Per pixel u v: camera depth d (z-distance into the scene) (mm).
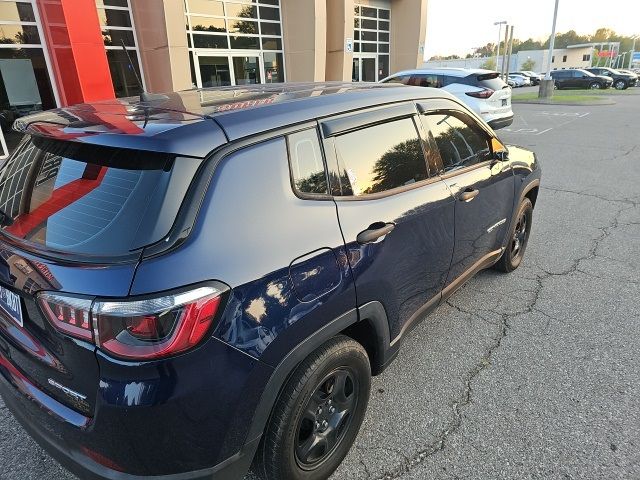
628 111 19203
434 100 2912
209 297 1527
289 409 1840
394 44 25047
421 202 2543
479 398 2732
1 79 11125
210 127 1712
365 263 2113
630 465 2246
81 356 1528
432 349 3215
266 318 1683
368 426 2535
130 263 1493
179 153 1596
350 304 2049
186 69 13602
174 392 1503
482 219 3252
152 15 13055
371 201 2242
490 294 3951
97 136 1705
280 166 1858
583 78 38344
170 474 1598
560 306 3740
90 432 1569
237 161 1727
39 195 1854
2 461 2312
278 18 18047
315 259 1881
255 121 1826
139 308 1443
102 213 1638
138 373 1473
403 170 2525
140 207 1576
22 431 2518
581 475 2199
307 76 18406
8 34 11000
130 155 1681
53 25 11383
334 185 2086
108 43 13180
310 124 2025
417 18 23891
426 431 2496
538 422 2535
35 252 1684
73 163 1799
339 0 19094
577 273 4324
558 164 9258
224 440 1659
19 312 1731
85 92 11891
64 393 1666
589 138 12383
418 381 2893
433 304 2875
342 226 2037
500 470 2242
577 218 5953
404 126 2588
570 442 2393
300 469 2012
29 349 1745
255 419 1728
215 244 1597
